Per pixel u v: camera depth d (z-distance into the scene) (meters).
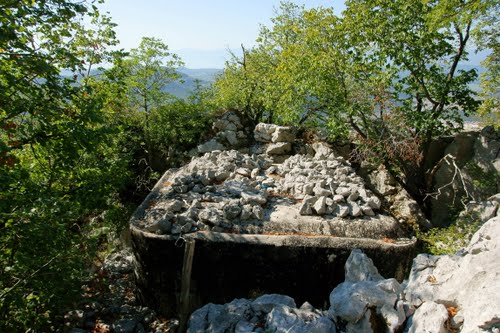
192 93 16.41
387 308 4.33
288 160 10.38
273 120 17.23
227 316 5.22
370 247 6.39
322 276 6.48
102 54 7.28
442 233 9.09
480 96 11.68
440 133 11.26
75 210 6.08
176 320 6.60
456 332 3.86
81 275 6.19
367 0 10.46
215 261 6.64
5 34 4.56
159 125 14.20
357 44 10.89
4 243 5.38
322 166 9.41
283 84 13.05
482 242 4.53
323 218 7.11
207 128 14.24
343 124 11.20
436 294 4.39
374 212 7.48
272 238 6.58
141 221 7.28
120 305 7.25
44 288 5.49
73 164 6.09
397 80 10.96
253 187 8.50
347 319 4.39
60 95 5.44
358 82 11.23
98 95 6.80
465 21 9.11
